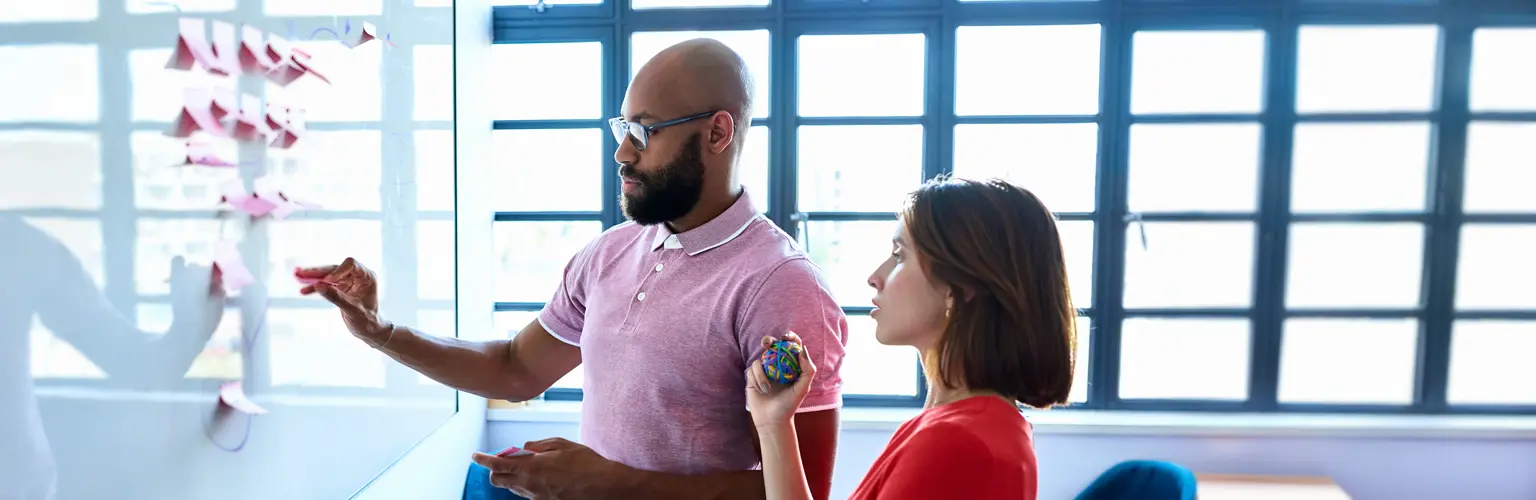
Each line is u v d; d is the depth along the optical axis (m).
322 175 1.36
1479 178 2.40
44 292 0.82
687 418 1.11
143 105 0.94
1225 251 2.47
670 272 1.13
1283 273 2.44
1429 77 2.38
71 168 0.84
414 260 1.79
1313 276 2.46
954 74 2.43
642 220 1.12
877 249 2.52
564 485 0.99
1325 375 2.51
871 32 2.44
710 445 1.11
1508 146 2.38
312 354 1.36
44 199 0.81
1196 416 2.47
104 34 0.88
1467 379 2.48
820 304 1.07
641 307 1.14
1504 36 2.35
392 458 1.72
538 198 2.58
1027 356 0.81
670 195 1.09
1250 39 2.40
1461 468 2.36
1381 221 2.41
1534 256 2.41
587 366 1.21
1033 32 2.42
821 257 2.53
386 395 1.68
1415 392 2.48
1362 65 2.38
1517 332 2.44
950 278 0.83
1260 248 2.44
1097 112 2.43
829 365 1.07
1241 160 2.44
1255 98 2.41
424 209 1.86
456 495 2.23
